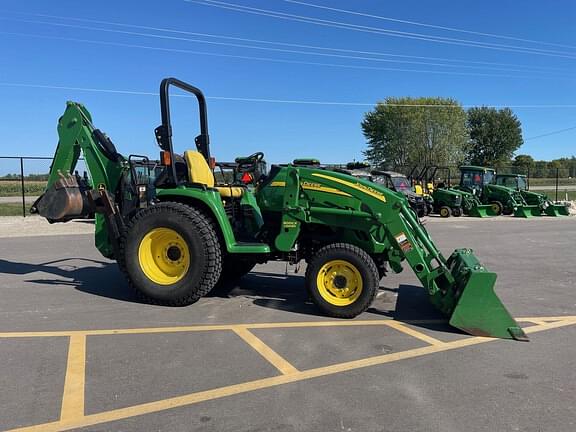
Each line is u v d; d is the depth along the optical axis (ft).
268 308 20.54
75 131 23.20
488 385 13.24
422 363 14.71
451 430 10.89
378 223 19.27
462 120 197.67
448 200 79.97
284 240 20.27
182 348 15.67
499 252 37.73
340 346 16.08
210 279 20.12
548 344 16.56
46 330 17.26
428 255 18.83
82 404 11.87
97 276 26.37
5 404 11.81
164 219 20.15
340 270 19.15
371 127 214.90
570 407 12.05
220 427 10.88
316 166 22.07
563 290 24.84
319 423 11.10
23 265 29.45
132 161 22.82
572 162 248.93
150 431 10.70
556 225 62.69
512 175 88.99
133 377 13.43
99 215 23.40
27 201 83.87
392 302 21.86
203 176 21.50
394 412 11.66
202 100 24.18
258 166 24.77
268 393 12.57
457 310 17.38
